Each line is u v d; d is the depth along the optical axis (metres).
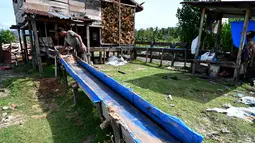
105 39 10.47
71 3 8.88
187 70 7.98
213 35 9.78
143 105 2.63
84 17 8.39
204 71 6.97
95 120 3.42
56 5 8.38
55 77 6.45
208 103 4.02
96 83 4.21
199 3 5.87
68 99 4.74
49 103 4.73
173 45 9.30
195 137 1.60
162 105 3.84
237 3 5.18
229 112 3.49
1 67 9.87
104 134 2.89
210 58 6.68
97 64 9.57
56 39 8.24
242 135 2.74
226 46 9.81
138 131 2.15
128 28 11.44
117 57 10.70
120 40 11.01
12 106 4.50
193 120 3.20
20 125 3.57
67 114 3.96
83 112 3.87
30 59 11.63
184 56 8.39
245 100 4.17
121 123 1.89
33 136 3.16
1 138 3.10
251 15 7.05
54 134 3.21
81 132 3.18
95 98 2.68
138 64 9.74
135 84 5.50
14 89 5.63
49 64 8.88
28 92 5.34
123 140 1.95
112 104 2.97
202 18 6.46
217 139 2.64
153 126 2.25
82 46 6.54
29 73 7.96
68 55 6.58
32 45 8.48
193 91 4.89
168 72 7.51
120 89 3.42
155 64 9.73
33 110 4.30
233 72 6.37
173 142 1.90
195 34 11.19
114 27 10.66
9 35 18.66
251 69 6.17
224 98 4.37
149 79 6.17
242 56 6.11
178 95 4.54
